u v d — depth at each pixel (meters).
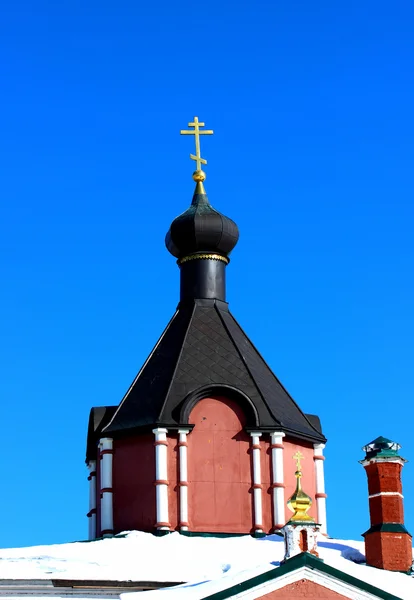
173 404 50.25
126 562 43.25
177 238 54.69
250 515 49.16
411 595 36.25
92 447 53.19
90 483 53.16
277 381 52.97
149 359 52.66
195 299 54.06
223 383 50.56
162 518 48.69
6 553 44.31
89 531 52.69
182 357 51.78
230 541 46.00
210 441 49.94
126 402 51.50
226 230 54.50
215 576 40.00
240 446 49.94
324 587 35.25
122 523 49.78
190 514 48.97
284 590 35.16
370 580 36.94
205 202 55.50
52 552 44.34
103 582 41.81
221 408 50.41
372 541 43.81
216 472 49.56
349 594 35.22
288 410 51.88
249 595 35.09
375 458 44.59
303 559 35.22
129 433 50.50
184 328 53.09
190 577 42.12
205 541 46.00
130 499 49.88
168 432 49.84
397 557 43.34
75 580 41.75
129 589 41.94
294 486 50.25
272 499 49.47
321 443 52.25
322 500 51.56
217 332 52.84
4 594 41.66
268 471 49.78
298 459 39.69
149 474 49.59
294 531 36.78
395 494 44.34
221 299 54.34
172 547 44.97
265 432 50.06
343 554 45.06
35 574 42.06
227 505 49.22
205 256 54.53
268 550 44.62
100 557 43.69
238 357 51.94
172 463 49.56
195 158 56.59
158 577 42.12
